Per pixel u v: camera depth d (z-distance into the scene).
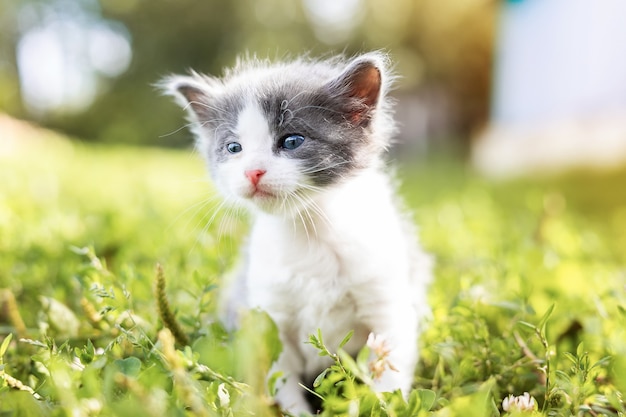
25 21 2.80
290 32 2.70
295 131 0.40
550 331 0.40
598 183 1.08
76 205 0.67
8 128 1.53
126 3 2.73
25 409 0.32
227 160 0.41
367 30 2.63
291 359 0.40
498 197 1.09
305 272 0.39
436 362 0.40
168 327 0.37
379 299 0.39
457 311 0.40
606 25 1.23
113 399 0.33
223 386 0.33
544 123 1.51
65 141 1.90
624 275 0.48
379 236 0.40
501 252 0.51
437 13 2.44
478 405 0.32
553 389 0.34
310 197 0.40
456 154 2.46
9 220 0.51
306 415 0.33
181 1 2.73
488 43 2.20
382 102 0.41
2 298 0.41
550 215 0.58
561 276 0.47
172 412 0.31
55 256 0.48
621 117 1.18
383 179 0.42
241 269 0.43
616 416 0.34
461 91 2.46
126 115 2.66
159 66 2.73
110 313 0.38
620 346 0.36
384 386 0.37
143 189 0.73
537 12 1.53
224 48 2.76
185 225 0.53
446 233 0.59
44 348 0.35
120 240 0.51
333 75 0.41
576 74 1.35
